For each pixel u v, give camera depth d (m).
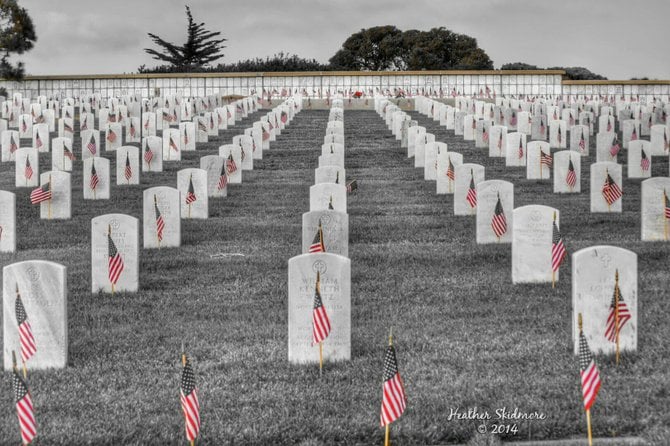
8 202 22.97
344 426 11.38
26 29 67.12
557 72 87.94
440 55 136.00
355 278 19.75
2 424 11.69
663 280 18.80
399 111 56.56
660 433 10.87
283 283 19.45
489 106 59.53
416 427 11.27
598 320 14.00
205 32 127.69
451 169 31.95
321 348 13.80
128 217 18.62
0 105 72.88
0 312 16.94
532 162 35.00
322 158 36.12
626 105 66.38
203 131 50.16
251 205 30.47
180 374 13.59
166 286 19.28
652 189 22.97
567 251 21.92
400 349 14.58
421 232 25.06
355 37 140.38
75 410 12.18
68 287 19.23
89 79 86.75
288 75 89.38
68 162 39.22
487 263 21.00
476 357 14.05
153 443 11.05
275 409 12.04
